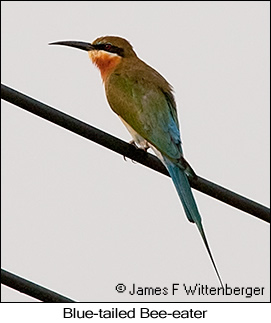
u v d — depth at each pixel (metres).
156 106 12.34
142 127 12.23
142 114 12.34
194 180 10.69
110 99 12.84
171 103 12.59
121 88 12.79
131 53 13.91
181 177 11.09
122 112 12.60
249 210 10.69
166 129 12.07
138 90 12.63
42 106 9.76
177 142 11.97
